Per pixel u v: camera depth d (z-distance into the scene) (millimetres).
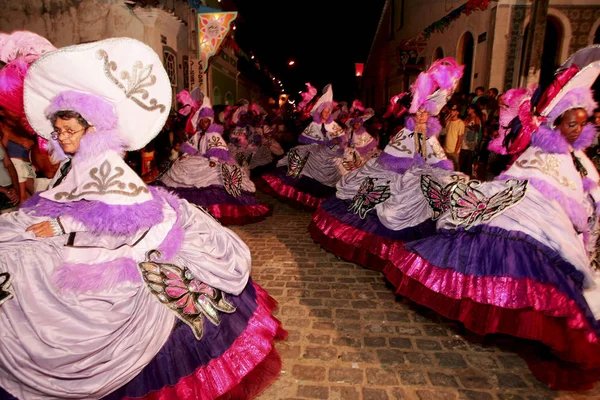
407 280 3346
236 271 2529
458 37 12297
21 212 2025
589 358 2537
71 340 1850
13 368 1798
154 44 9305
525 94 3004
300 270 4594
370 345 3078
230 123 10898
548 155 2887
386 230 4379
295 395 2508
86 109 1897
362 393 2535
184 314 2195
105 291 1969
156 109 2100
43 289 1901
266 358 2594
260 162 11523
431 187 4168
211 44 11023
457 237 3135
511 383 2648
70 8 9102
